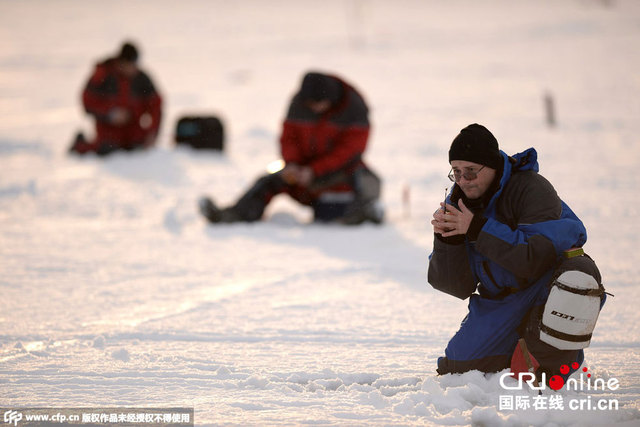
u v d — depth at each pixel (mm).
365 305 16031
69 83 74000
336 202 24844
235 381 11523
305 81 24250
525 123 45062
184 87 69625
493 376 10555
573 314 9922
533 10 135125
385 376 11656
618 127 42656
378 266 19328
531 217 10289
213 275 18875
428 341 13648
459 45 93000
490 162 10227
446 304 16094
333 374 11758
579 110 48688
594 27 99062
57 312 15648
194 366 12289
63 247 21906
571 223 10227
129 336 13977
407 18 135750
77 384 11477
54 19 150625
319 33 117000
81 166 35719
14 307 16016
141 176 33469
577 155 35531
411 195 30031
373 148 39844
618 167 32500
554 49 83500
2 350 13156
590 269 10148
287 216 26141
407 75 71688
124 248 21844
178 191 30734
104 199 29047
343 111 24422
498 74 68750
